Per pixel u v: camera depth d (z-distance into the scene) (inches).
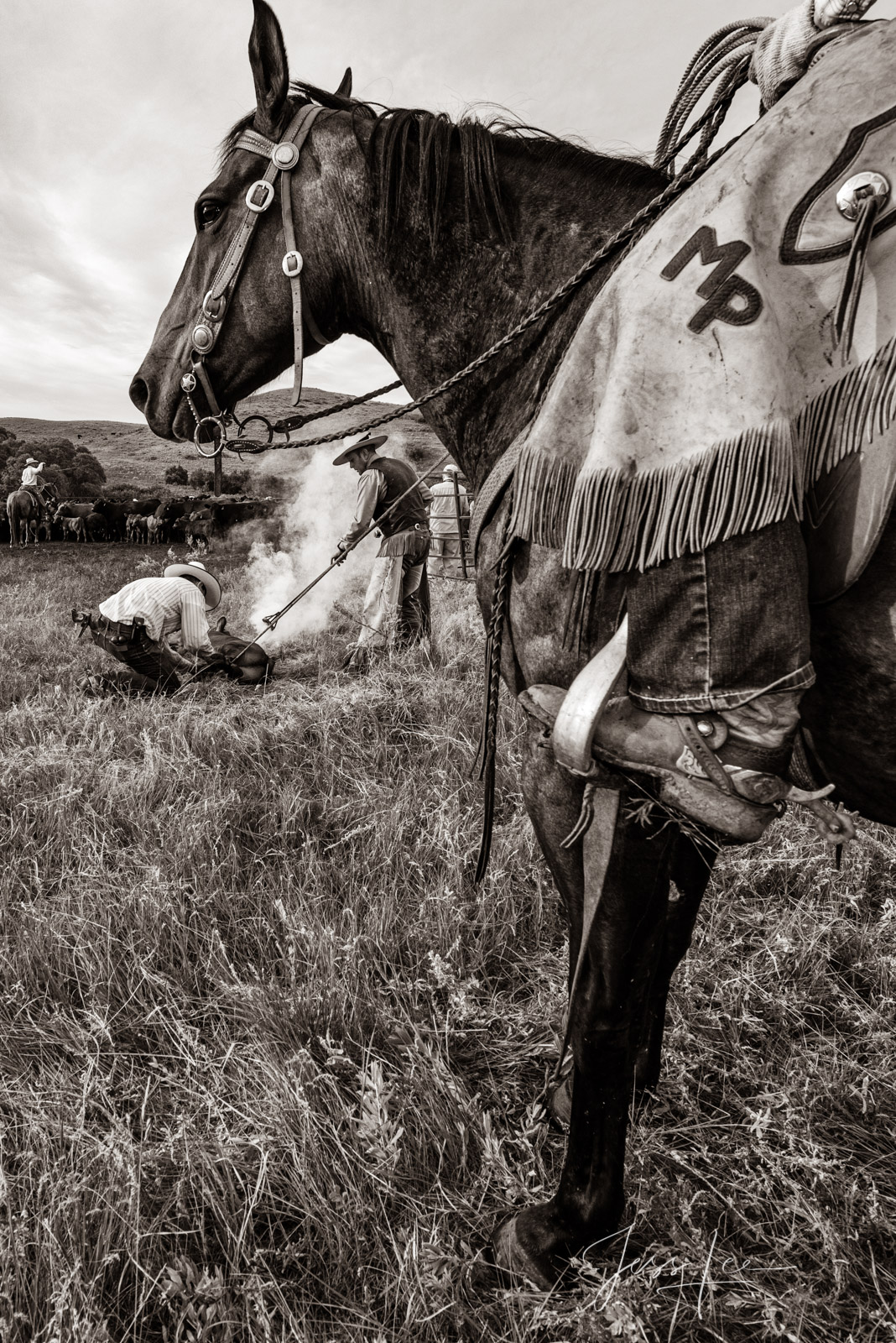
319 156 69.6
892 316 40.3
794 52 48.9
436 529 383.6
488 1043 82.3
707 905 101.0
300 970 89.4
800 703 49.4
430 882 106.9
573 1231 57.6
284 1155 66.2
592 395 46.7
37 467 1097.4
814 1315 54.3
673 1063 76.7
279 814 130.2
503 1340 53.2
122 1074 78.7
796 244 42.1
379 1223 62.0
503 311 63.7
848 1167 67.5
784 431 40.3
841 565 42.9
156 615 208.5
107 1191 60.6
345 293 73.0
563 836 56.5
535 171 63.4
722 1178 65.7
